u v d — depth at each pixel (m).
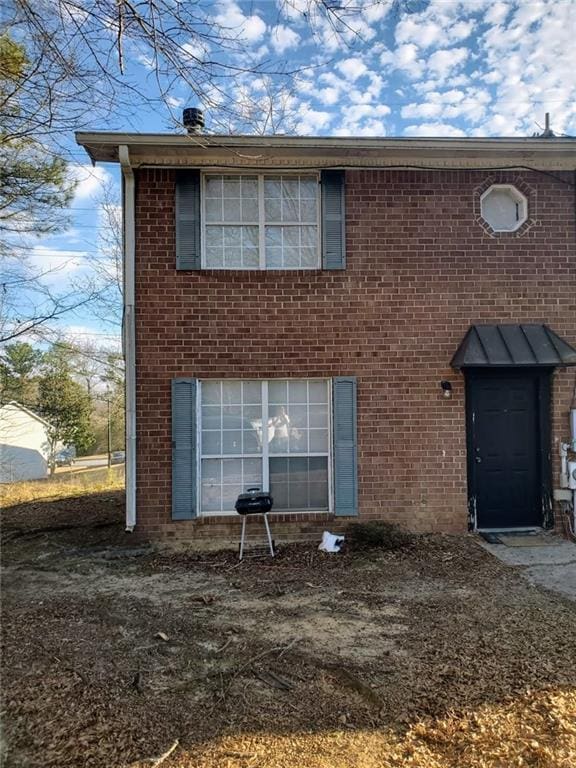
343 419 7.12
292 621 4.50
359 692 3.34
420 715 3.07
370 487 7.14
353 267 7.20
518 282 7.32
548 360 6.85
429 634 4.19
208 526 6.98
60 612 4.77
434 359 7.23
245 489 7.17
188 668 3.68
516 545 6.68
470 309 7.26
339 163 7.15
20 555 6.73
